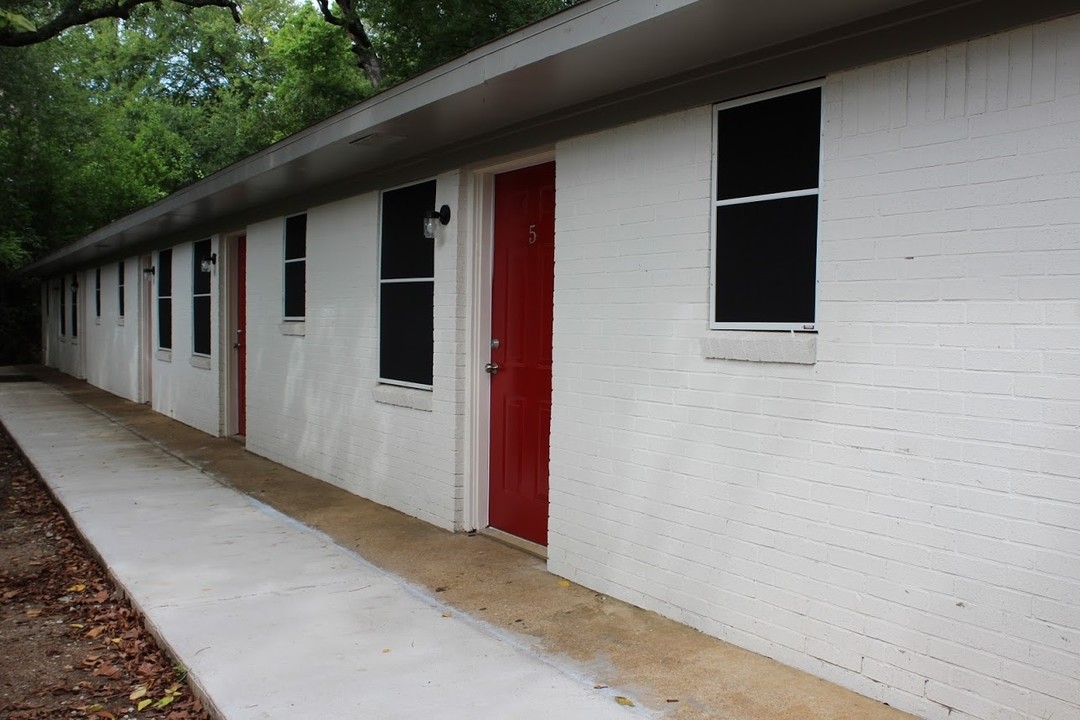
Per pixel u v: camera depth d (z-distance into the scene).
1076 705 2.88
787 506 3.77
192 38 34.16
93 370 18.39
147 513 6.62
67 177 22.53
